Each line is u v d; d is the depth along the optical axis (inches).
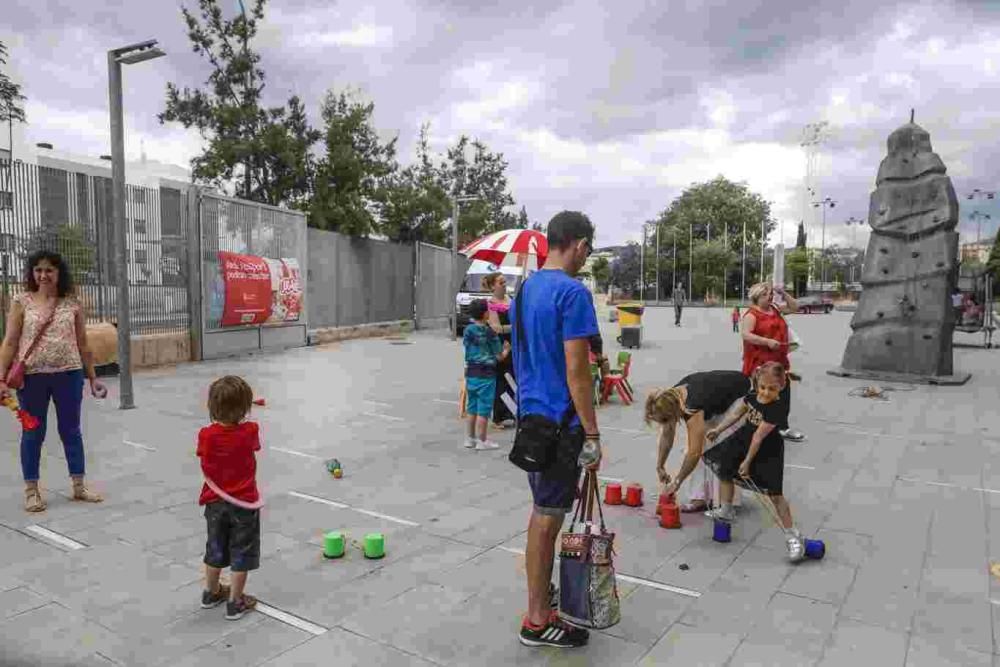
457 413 357.4
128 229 485.4
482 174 1433.3
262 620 140.3
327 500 217.0
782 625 139.6
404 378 482.3
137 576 159.6
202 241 547.8
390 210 1035.9
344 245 794.8
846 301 2915.8
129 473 240.2
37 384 200.2
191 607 145.4
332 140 884.0
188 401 372.5
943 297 473.7
